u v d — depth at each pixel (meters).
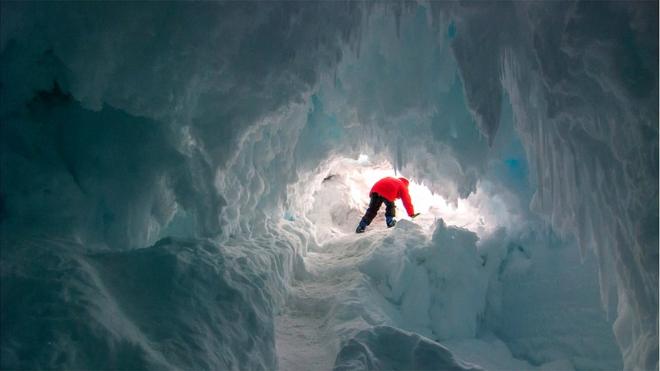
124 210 4.50
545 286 6.47
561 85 3.93
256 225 6.21
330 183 9.31
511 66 4.78
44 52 3.94
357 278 6.07
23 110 4.18
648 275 3.68
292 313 5.55
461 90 5.86
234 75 4.29
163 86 4.10
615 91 3.55
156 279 3.78
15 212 3.84
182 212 5.67
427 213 9.23
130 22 3.83
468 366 3.60
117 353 2.96
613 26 3.41
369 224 8.42
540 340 5.79
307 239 7.03
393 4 4.40
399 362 3.65
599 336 5.42
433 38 5.23
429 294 6.12
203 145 4.56
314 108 6.75
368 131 6.34
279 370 4.24
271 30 4.16
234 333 3.77
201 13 3.92
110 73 3.94
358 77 5.79
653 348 3.71
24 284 3.07
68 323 2.89
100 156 4.46
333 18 4.29
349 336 4.68
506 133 6.23
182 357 3.23
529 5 3.95
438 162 6.49
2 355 2.64
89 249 3.91
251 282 4.37
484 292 6.39
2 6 3.45
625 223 4.02
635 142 3.67
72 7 3.69
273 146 5.92
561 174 5.03
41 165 4.14
